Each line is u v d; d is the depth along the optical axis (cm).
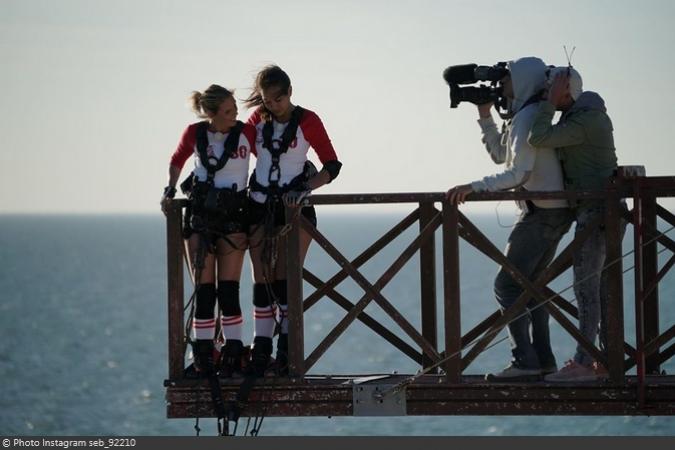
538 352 3578
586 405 3481
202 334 3566
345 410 3562
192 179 3534
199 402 3581
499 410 3512
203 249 3497
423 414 3534
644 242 3525
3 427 16288
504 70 3553
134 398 18062
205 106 3478
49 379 19975
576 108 3447
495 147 3656
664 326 17888
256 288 3591
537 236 3472
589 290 3456
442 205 3444
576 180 3462
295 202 3447
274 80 3428
